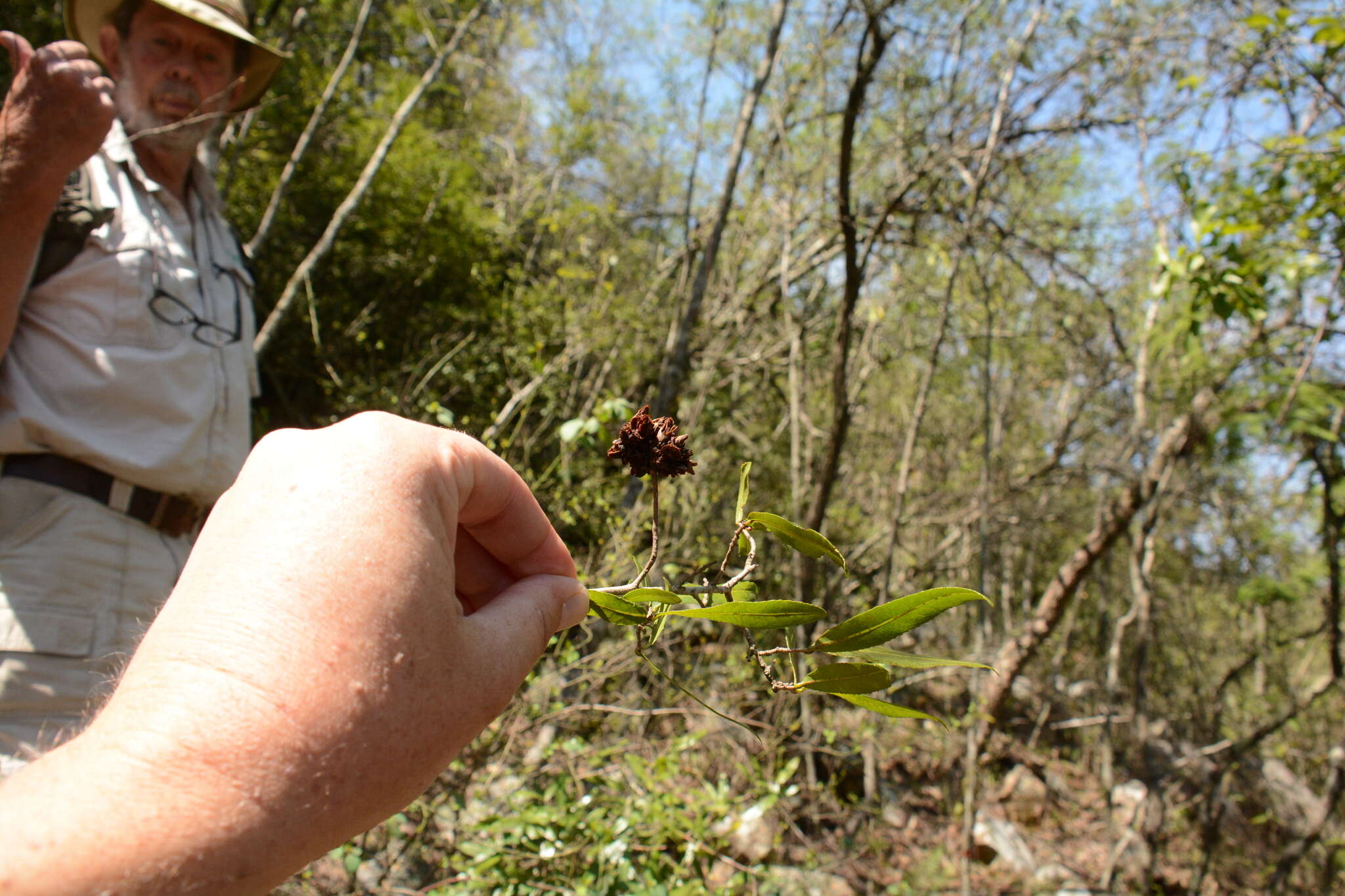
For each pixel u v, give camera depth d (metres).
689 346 6.02
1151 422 6.75
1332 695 7.21
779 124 6.30
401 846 3.02
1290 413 5.18
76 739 0.35
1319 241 4.54
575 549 4.21
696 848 2.81
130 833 0.31
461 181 8.05
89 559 1.72
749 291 6.40
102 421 1.78
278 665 0.37
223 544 0.41
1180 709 7.51
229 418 2.05
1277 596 6.49
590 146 8.44
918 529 7.64
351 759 0.37
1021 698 7.78
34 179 1.55
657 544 0.73
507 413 4.46
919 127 5.58
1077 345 6.34
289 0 7.20
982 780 6.09
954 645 6.70
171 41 2.28
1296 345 5.35
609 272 7.50
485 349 6.30
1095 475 8.04
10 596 1.63
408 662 0.41
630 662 3.49
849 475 6.87
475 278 7.29
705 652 4.28
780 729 4.34
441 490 0.48
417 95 5.31
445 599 0.45
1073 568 6.33
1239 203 4.80
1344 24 4.06
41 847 0.30
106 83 1.60
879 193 6.22
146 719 0.35
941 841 5.29
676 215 7.83
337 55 8.38
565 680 3.65
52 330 1.77
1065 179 6.39
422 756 0.41
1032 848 5.61
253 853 0.34
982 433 8.05
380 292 7.14
